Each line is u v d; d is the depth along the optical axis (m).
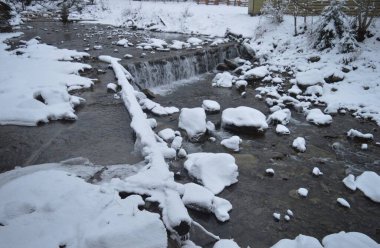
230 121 7.79
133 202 3.41
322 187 5.83
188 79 12.18
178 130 7.47
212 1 24.53
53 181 3.65
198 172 5.51
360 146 7.42
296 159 6.76
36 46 11.70
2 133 5.80
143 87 10.72
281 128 7.87
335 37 12.69
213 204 4.85
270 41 14.94
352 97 9.91
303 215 5.07
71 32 15.71
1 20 15.05
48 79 8.17
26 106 6.50
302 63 12.53
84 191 3.54
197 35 16.78
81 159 4.91
